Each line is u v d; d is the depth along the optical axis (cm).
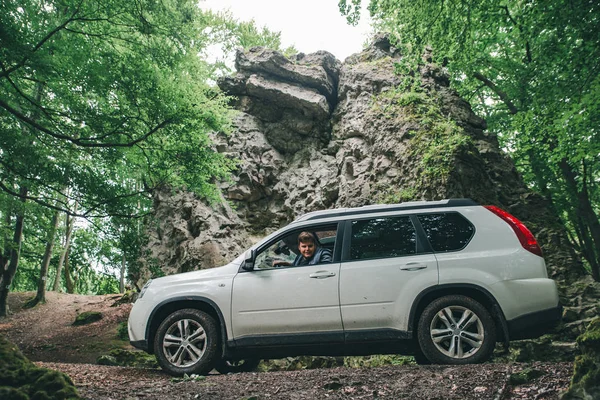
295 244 565
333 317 512
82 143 1066
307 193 1534
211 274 568
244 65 1723
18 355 293
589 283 973
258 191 1592
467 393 340
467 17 1102
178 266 1452
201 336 541
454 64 1258
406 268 509
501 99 1836
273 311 527
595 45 932
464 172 1163
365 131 1484
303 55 1822
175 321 551
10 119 1141
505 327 475
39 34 970
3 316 1867
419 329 490
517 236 508
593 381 270
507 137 1738
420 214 543
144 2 1011
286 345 520
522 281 486
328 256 543
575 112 994
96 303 1945
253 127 1672
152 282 586
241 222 1527
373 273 515
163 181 1313
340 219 560
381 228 544
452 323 488
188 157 1230
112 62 1054
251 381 430
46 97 1209
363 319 507
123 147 1181
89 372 589
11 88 1059
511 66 1647
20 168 1127
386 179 1334
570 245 1070
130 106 1126
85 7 1003
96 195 1219
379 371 439
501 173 1280
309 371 476
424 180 1194
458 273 496
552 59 1015
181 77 1166
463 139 1203
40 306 2025
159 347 545
